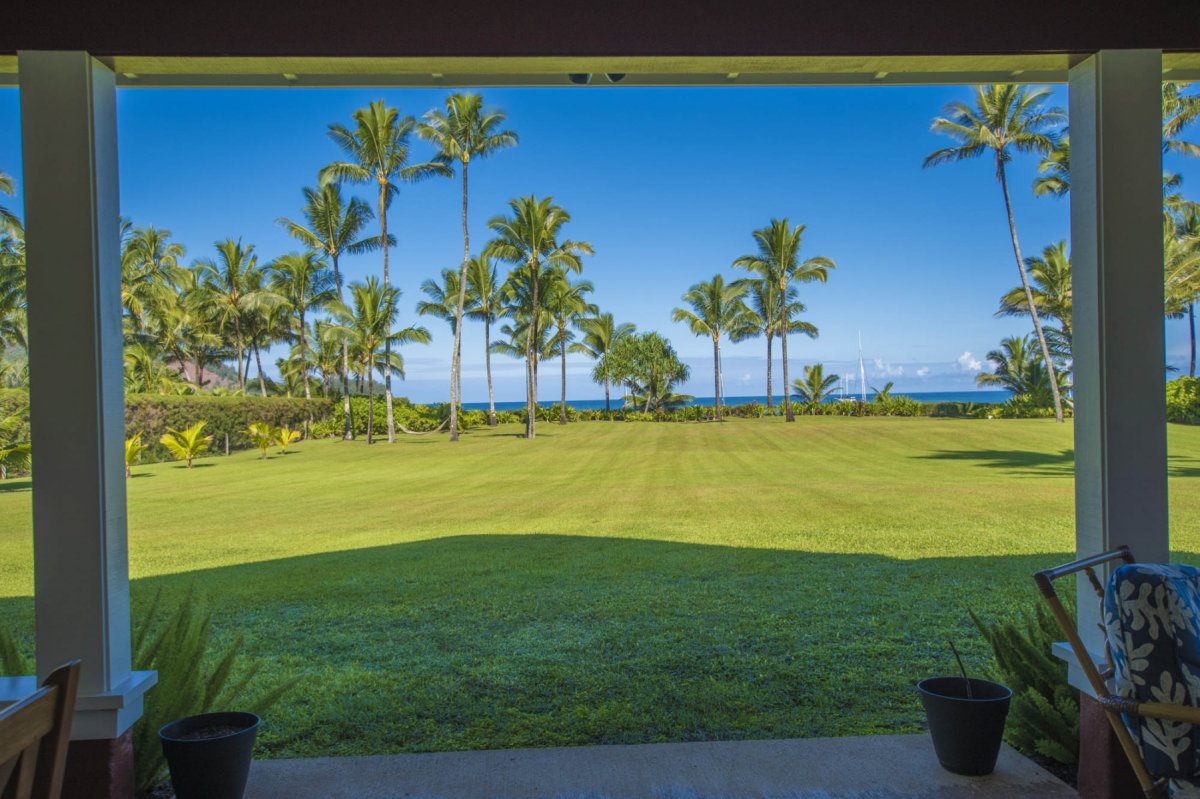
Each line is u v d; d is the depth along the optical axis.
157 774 3.04
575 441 28.36
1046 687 3.21
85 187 2.56
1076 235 2.82
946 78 3.16
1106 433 2.68
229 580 7.18
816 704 3.89
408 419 34.97
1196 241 22.89
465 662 4.68
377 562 7.91
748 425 34.50
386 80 3.09
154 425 24.16
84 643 2.55
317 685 4.33
